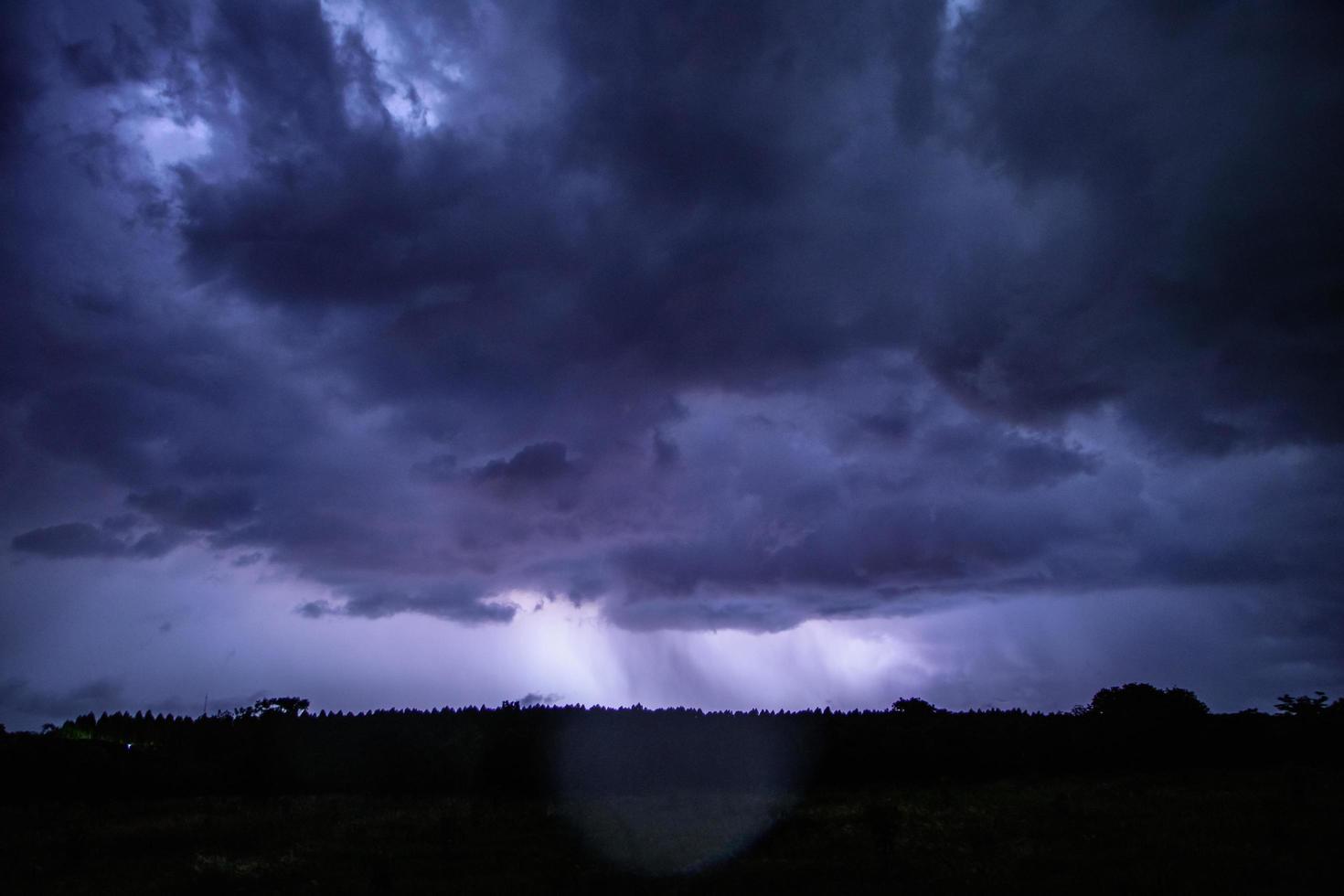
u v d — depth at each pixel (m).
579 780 39.06
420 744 41.09
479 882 20.17
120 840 26.19
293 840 26.11
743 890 18.94
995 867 19.98
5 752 38.44
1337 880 17.20
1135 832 23.14
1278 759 40.19
